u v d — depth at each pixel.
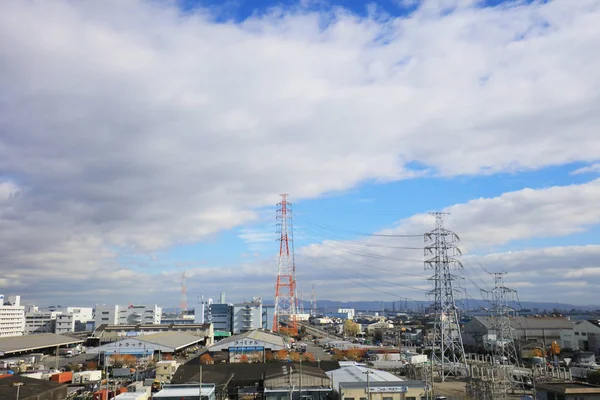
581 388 67.12
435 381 96.50
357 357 132.00
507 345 134.50
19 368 110.81
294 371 71.81
